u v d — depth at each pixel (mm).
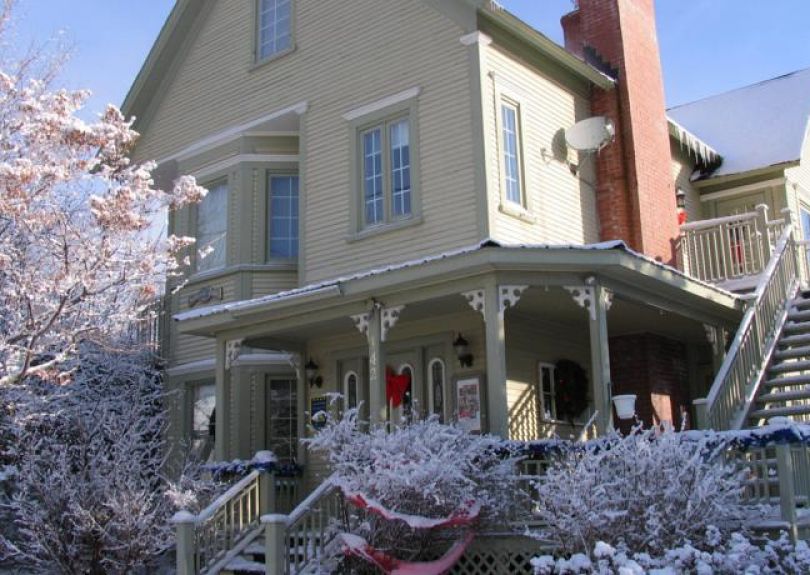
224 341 13969
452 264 10953
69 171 12469
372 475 9492
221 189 17109
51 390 14711
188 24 18078
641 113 15812
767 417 12266
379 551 9227
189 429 16828
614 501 8320
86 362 16016
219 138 17062
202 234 17234
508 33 14070
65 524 11719
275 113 16172
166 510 12047
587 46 16219
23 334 11844
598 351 10938
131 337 16875
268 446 15773
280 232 16562
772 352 13531
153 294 12828
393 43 14609
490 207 12969
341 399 14500
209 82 17594
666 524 8188
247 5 17219
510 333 13203
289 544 9727
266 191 16562
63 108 12633
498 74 13797
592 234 15125
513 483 9727
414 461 9414
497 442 10008
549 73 14945
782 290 14641
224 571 10805
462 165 13344
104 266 12039
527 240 13602
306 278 14922
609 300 11352
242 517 11391
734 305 13617
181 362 17219
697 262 15844
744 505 8953
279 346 14773
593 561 8234
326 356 14844
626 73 15625
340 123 15102
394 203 14164
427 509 9352
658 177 15867
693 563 7562
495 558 9609
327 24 15719
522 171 13781
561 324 14305
